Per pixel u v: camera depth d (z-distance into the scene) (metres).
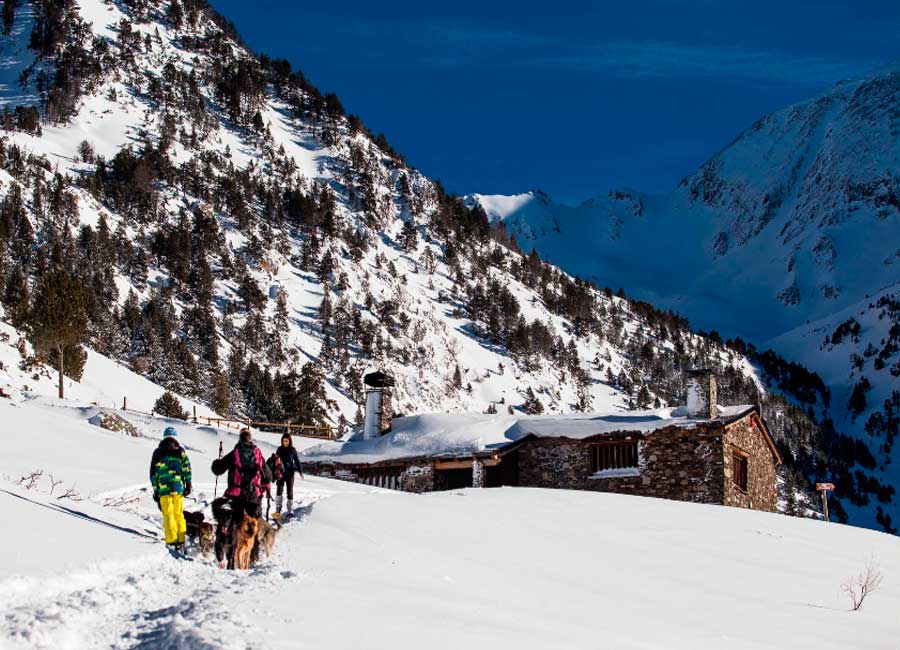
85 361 67.88
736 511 24.08
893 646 13.35
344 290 175.38
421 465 33.28
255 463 12.52
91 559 10.52
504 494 22.28
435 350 169.25
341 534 14.94
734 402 178.88
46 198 153.50
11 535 10.75
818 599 16.19
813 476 155.25
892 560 21.03
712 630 12.51
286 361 139.25
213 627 8.06
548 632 10.29
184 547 12.52
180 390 95.56
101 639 8.08
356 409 130.25
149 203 172.75
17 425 21.17
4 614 8.41
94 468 17.81
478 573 13.80
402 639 8.58
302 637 8.11
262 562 12.43
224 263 162.62
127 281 140.62
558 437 32.62
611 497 23.23
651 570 16.41
